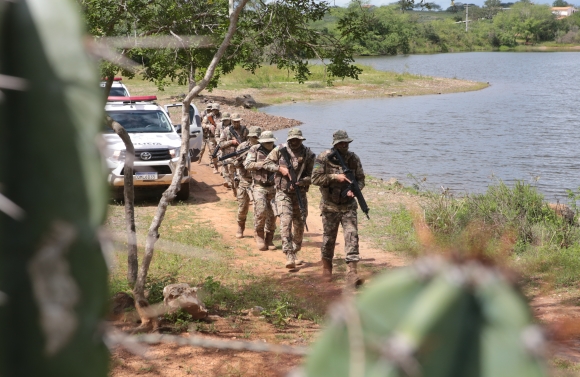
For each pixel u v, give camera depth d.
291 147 8.43
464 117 31.66
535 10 131.25
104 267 0.64
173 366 4.64
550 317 5.43
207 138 15.69
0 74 0.61
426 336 0.65
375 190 13.74
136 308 5.33
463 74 61.06
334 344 0.69
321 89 44.16
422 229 0.75
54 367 0.62
